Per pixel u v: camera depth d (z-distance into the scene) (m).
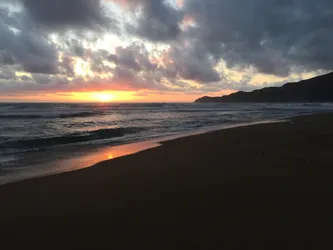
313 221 3.90
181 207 4.59
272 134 14.51
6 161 8.93
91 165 8.19
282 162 7.82
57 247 3.40
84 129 18.91
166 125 23.03
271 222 3.91
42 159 9.25
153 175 6.69
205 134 14.89
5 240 3.57
